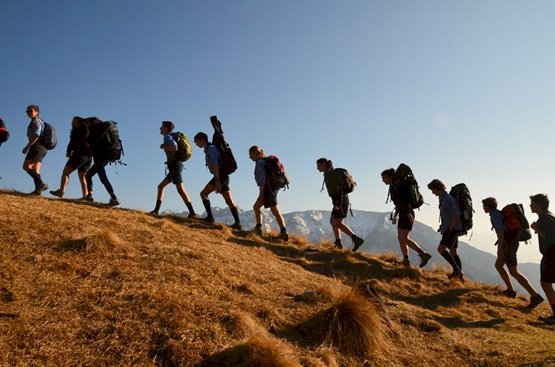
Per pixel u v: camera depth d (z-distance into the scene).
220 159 10.88
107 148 10.32
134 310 4.63
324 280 7.98
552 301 8.23
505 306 9.15
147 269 5.75
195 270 6.13
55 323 4.14
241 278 6.46
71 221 6.94
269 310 5.40
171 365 4.03
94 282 5.06
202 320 4.77
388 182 11.01
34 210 7.21
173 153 10.75
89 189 10.62
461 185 10.72
